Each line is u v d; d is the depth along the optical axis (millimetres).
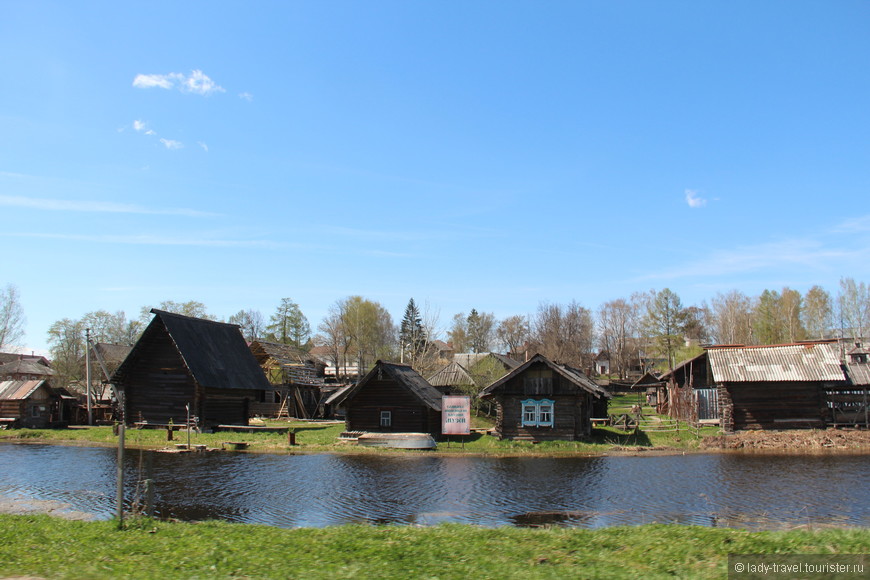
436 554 12602
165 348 48906
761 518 19266
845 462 33562
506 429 42906
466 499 22766
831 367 44375
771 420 45250
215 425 48438
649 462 34000
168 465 32281
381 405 44250
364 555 12422
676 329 95438
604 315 125562
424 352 77250
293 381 69625
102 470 30219
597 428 46906
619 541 13664
